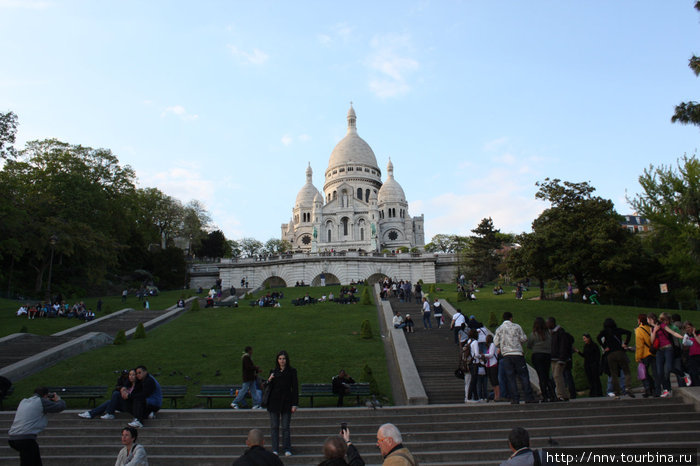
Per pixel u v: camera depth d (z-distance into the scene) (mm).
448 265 82688
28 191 61688
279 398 13500
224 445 14344
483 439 14188
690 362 15766
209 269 85375
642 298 50062
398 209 139250
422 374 24750
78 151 72562
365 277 76625
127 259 77688
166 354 28906
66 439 14938
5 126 43406
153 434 15062
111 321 41156
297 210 145875
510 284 75125
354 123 162375
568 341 15594
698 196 32562
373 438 14641
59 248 53312
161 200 93500
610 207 48625
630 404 15219
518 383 21250
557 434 14117
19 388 22734
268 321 38969
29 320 42562
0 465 13344
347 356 27969
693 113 20938
